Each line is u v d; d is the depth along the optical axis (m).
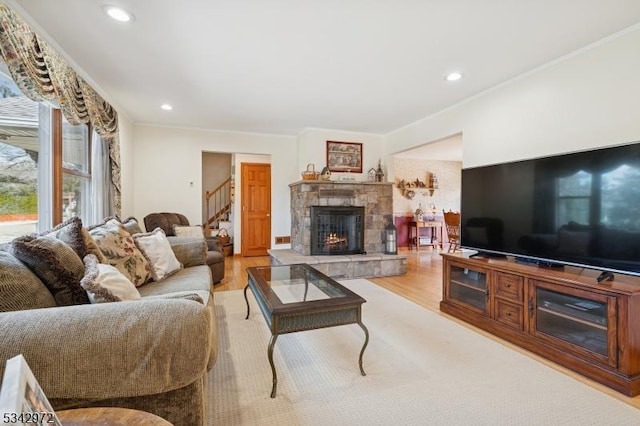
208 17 2.00
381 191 5.06
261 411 1.54
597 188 2.01
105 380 0.93
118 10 1.92
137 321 0.97
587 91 2.36
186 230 4.10
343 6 1.89
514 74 2.87
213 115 4.24
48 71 2.06
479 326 2.61
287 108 3.92
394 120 4.45
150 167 4.69
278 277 2.58
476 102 3.40
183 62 2.64
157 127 4.73
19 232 2.09
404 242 7.55
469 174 2.97
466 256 3.02
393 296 3.52
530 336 2.21
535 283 2.19
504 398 1.66
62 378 0.89
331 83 3.11
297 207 5.02
